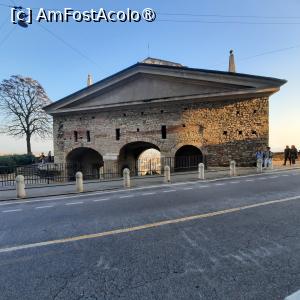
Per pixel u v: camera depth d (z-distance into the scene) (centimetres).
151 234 577
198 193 1068
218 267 414
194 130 2192
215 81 2116
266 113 1978
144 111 2380
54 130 2812
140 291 353
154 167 3591
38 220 741
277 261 429
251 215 704
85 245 528
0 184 1769
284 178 1431
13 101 3675
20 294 358
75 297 346
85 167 2984
